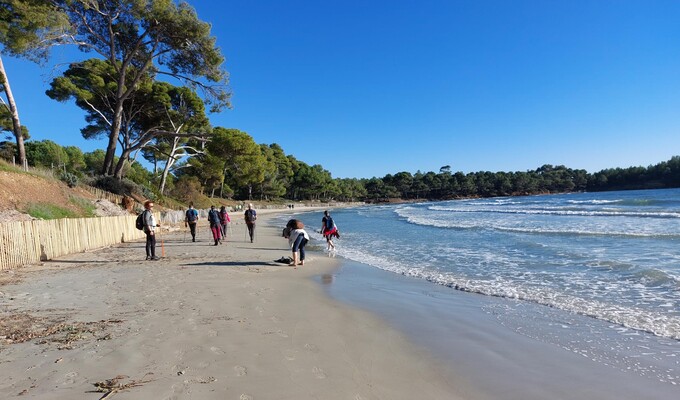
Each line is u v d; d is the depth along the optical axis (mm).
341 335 4977
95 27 25078
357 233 21719
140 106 32812
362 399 3275
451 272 9602
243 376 3648
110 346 4363
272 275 9312
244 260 11625
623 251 11625
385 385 3576
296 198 115438
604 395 3406
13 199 14594
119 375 3611
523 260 10797
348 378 3697
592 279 8141
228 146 39875
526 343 4727
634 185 141000
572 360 4188
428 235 19016
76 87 28375
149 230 11586
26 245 10445
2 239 9594
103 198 22750
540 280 8258
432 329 5285
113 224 16312
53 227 11844
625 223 20562
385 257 12445
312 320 5617
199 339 4641
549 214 31703
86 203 19438
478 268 9961
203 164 52281
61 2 22406
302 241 10906
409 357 4289
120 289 7465
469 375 3834
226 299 6746
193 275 9047
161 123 35219
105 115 33344
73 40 22766
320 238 19641
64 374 3619
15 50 19219
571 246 13023
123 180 28734
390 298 7133
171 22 23766
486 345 4672
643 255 10805
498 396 3402
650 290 7094
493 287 7793
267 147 91875
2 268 9523
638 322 5371
